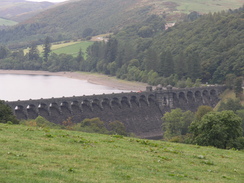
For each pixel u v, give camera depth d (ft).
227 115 363.15
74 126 603.26
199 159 226.79
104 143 237.86
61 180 148.15
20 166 160.25
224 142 355.97
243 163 230.48
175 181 166.71
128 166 182.91
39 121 568.41
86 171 164.96
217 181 176.86
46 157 181.37
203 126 366.63
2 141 206.39
